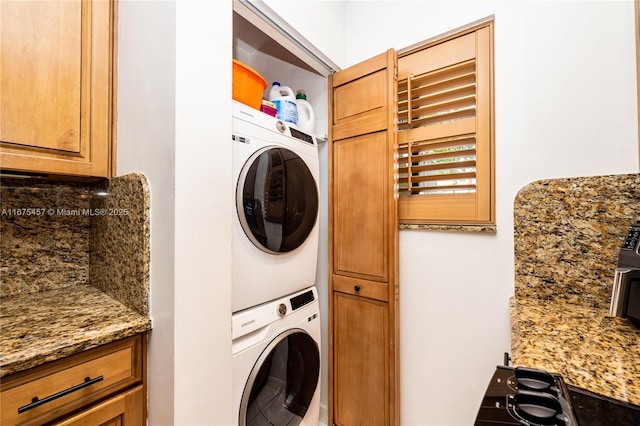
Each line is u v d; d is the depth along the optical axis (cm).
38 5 84
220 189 92
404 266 150
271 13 122
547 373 55
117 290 101
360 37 164
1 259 104
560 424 43
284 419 131
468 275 133
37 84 84
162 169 83
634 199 96
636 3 98
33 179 110
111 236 105
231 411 95
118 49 102
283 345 127
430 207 143
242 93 123
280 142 129
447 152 139
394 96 141
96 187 116
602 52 105
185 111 81
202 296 86
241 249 109
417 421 146
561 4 112
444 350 139
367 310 151
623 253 83
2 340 70
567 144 111
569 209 108
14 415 63
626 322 88
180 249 80
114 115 103
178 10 80
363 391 151
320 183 180
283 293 131
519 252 118
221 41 92
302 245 143
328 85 168
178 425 79
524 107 119
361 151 153
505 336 124
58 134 89
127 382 83
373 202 148
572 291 107
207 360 87
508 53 123
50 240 114
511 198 122
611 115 103
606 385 54
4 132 79
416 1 146
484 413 47
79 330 77
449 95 140
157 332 84
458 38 136
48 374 69
